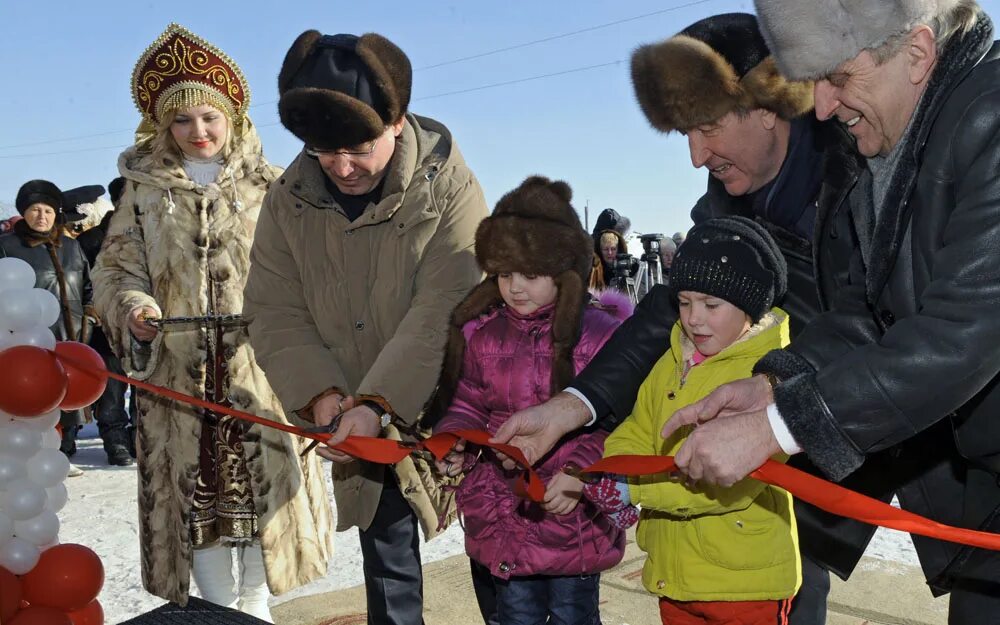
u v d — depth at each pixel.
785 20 1.66
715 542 2.18
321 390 2.71
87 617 2.17
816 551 2.36
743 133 2.12
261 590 3.24
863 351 1.58
